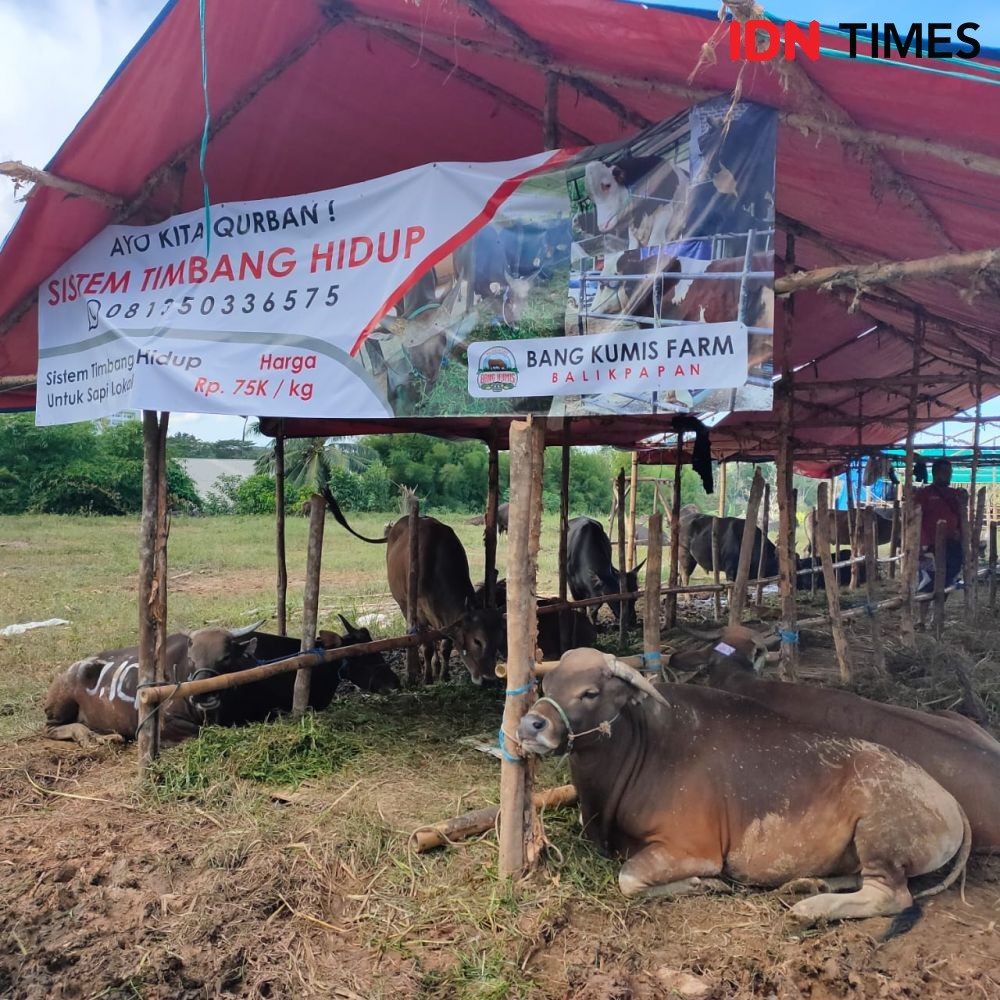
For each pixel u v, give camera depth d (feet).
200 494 139.64
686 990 10.06
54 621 35.55
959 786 13.28
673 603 33.83
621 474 37.37
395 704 22.50
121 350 17.42
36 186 16.65
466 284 13.85
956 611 36.73
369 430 31.14
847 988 10.02
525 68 14.42
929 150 11.01
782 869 12.23
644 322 12.46
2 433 103.71
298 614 38.58
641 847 12.83
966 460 44.04
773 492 99.50
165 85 15.34
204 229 16.56
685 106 13.66
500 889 12.26
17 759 18.53
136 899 12.27
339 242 15.21
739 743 12.77
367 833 14.08
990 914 11.77
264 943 11.24
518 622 12.81
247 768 17.12
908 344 31.24
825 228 17.11
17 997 10.18
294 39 14.76
